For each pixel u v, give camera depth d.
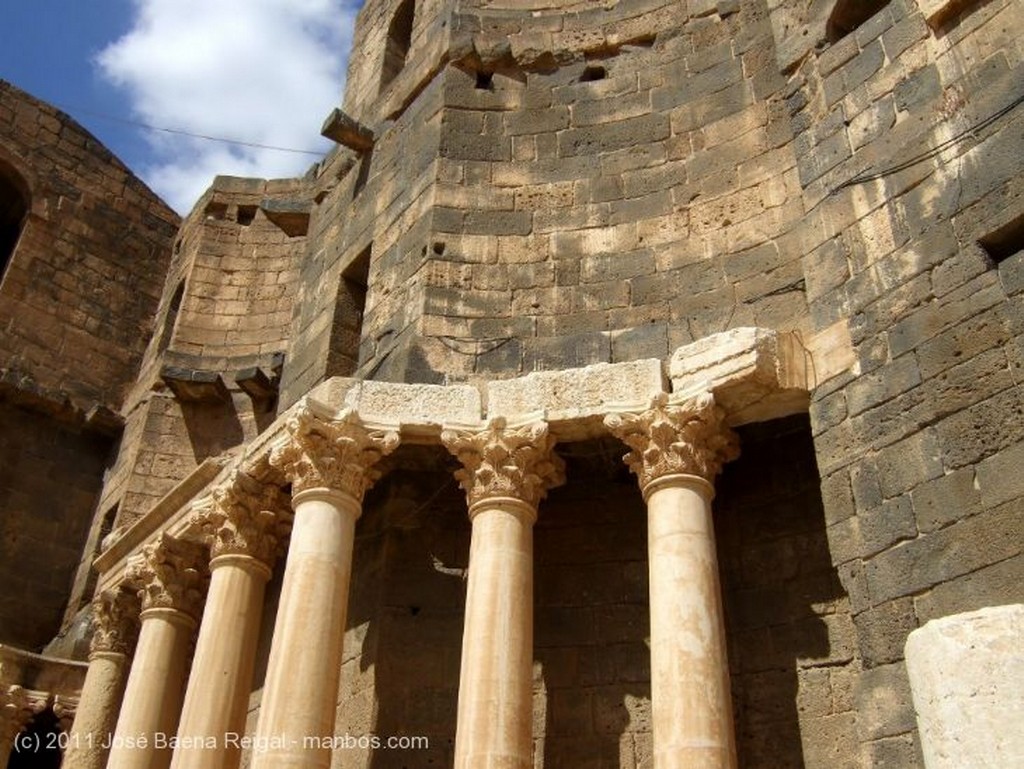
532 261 15.61
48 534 23.70
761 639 13.18
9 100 28.06
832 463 11.48
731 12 16.83
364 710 13.45
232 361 25.19
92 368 26.47
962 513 10.05
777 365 12.27
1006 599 9.38
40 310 26.22
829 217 12.95
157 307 28.42
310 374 18.03
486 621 11.94
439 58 18.27
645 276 14.99
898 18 13.32
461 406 13.46
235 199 27.86
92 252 27.84
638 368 13.11
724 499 14.28
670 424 12.52
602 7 18.06
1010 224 10.89
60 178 28.08
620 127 16.56
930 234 11.65
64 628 22.25
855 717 12.05
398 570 14.34
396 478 14.93
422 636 13.92
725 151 15.54
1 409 24.36
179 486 16.27
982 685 5.90
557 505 14.89
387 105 19.69
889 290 11.80
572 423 13.09
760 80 15.80
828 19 14.36
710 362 12.73
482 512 12.76
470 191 16.42
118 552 18.00
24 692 19.62
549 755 13.16
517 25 18.28
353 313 18.34
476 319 15.15
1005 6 12.09
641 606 13.91
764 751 12.48
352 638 14.30
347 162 20.33
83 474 24.91
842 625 12.70
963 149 11.74
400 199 17.45
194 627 16.41
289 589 12.18
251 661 13.95
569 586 14.28
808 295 12.79
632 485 14.80
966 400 10.49
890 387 11.28
